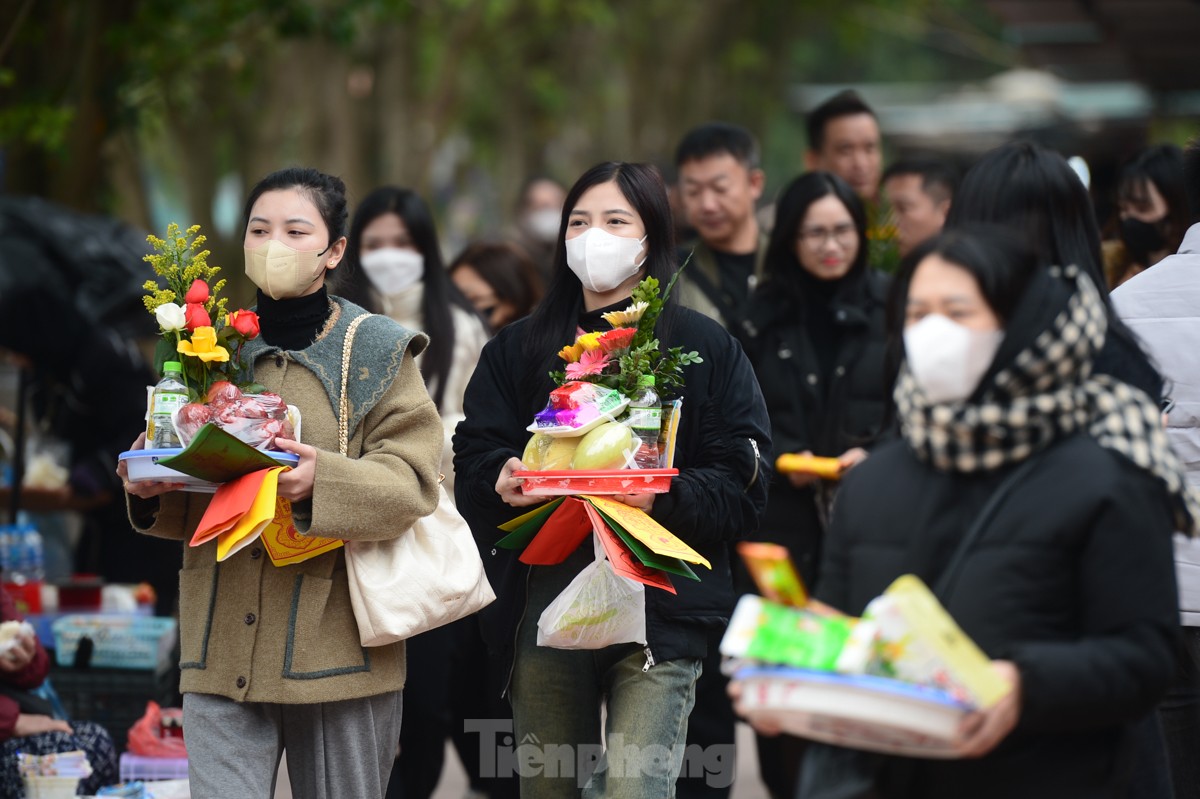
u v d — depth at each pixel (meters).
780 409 19.67
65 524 26.22
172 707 20.50
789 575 9.55
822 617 9.44
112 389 24.11
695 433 14.29
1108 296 11.45
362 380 13.36
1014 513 9.74
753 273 21.52
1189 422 14.75
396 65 57.25
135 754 17.83
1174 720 14.69
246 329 12.96
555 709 14.20
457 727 20.73
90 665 19.44
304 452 12.72
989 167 11.64
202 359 12.73
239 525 12.25
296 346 13.47
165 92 36.44
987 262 9.66
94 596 21.77
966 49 98.31
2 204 25.86
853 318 19.58
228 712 13.19
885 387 11.42
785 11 78.94
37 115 29.05
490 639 14.64
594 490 13.14
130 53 32.97
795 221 19.53
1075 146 53.16
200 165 53.59
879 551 10.19
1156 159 18.64
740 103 79.00
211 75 48.66
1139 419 9.90
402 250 19.50
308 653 13.12
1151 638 9.53
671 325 14.31
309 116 54.84
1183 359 14.79
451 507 13.86
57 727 17.36
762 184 21.92
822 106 24.78
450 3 54.09
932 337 9.66
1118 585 9.55
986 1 40.88
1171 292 14.96
